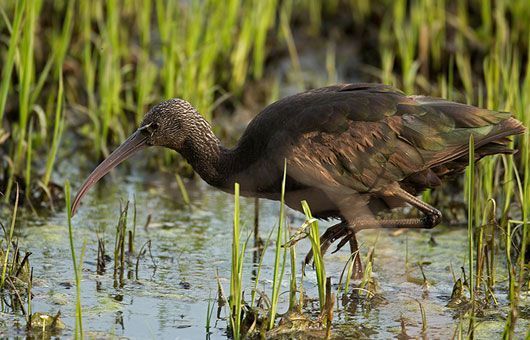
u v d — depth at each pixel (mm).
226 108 17328
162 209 14203
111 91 15797
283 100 11742
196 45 16484
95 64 16828
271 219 13938
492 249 11391
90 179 11883
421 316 10758
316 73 18500
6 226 13211
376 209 12023
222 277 11812
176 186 15172
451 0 19250
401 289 11531
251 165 11695
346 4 20094
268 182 11594
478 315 10734
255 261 12328
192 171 15430
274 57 18578
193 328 10359
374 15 19688
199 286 11531
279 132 11383
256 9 17578
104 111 15594
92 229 13273
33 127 16078
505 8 18547
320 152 11219
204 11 17375
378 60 18844
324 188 11320
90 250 12578
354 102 11320
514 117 11617
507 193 12469
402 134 11219
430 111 11297
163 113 12000
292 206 11828
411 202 11445
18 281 11211
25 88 13891
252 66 17984
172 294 11258
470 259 10562
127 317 10609
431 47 17969
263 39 17625
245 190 11867
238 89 17344
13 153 14500
